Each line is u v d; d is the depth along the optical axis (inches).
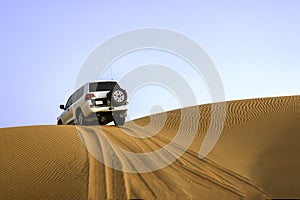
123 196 323.0
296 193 312.2
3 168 417.1
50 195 343.3
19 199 343.9
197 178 360.8
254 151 420.8
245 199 312.7
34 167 411.2
